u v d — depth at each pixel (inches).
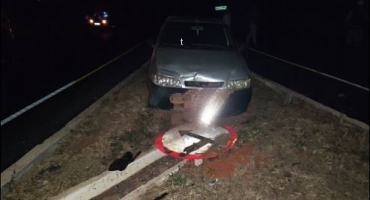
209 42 215.9
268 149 148.1
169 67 175.0
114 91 222.8
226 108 174.1
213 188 117.8
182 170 128.6
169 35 219.0
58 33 445.4
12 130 174.9
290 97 210.8
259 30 703.1
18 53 316.5
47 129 176.2
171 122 173.8
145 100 205.6
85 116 177.6
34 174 125.2
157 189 116.6
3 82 257.8
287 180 125.5
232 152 143.6
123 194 116.2
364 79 303.3
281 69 355.3
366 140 163.3
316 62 391.9
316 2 662.5
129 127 166.7
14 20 280.4
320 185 124.9
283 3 733.9
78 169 128.8
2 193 113.5
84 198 111.7
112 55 440.5
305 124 176.7
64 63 365.1
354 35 466.6
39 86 263.3
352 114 212.4
